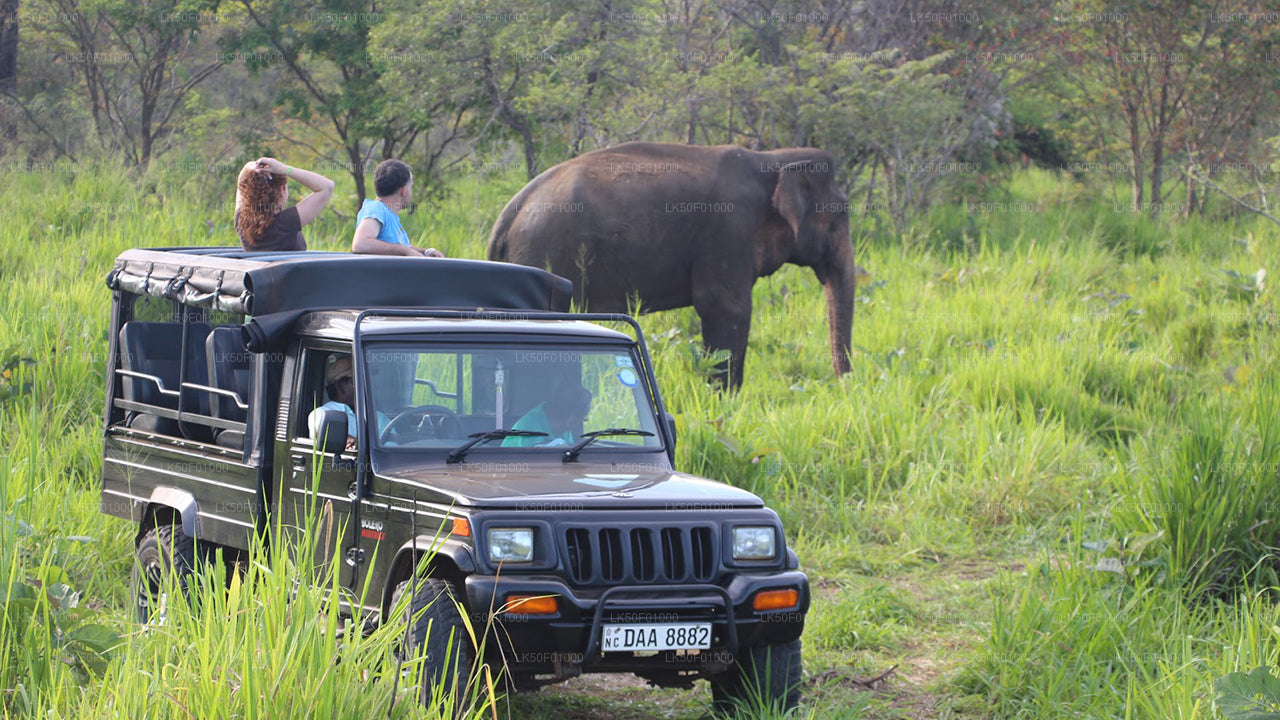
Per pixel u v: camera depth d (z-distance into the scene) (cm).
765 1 2794
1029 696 810
